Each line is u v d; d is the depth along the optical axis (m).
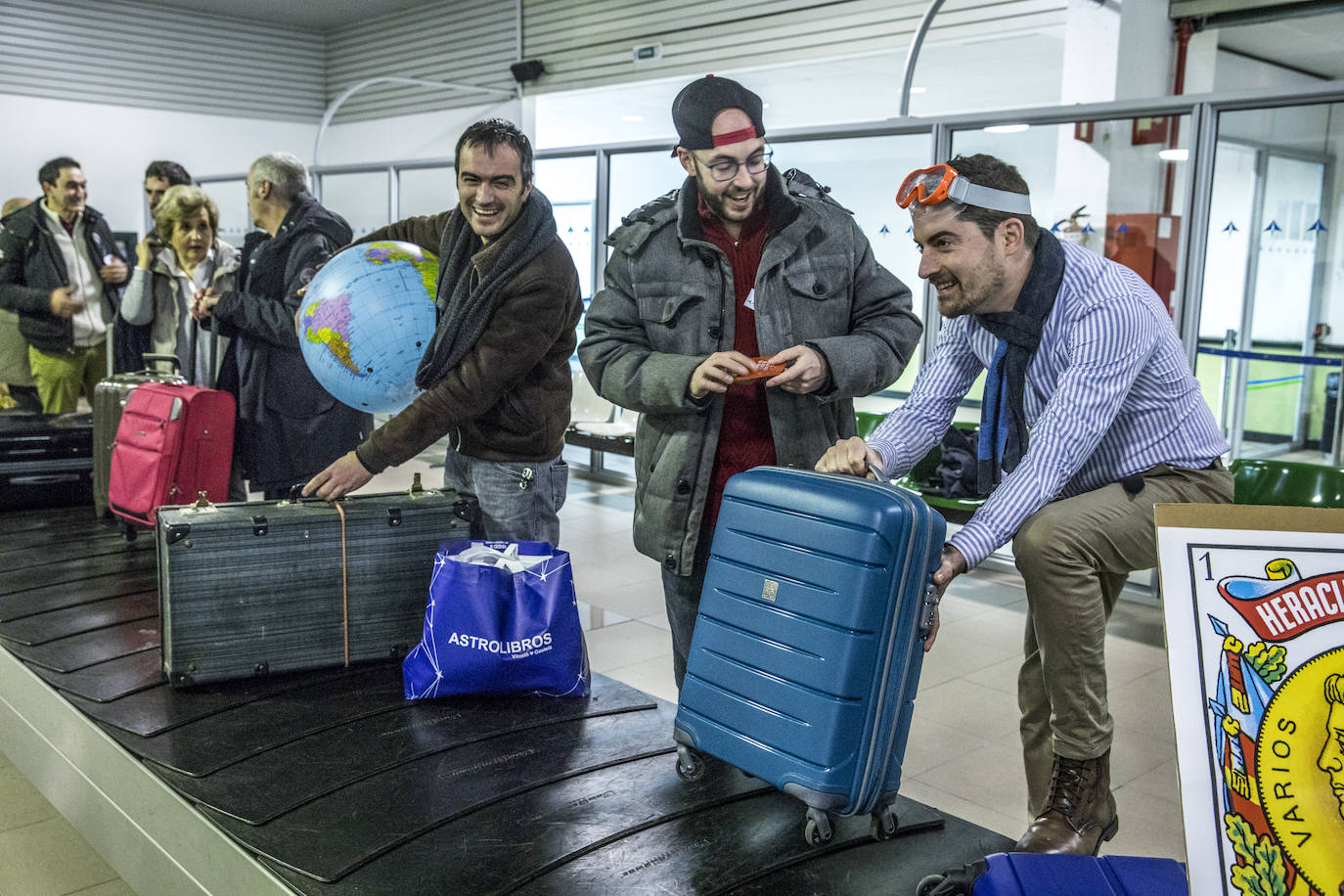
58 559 3.59
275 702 2.54
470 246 2.69
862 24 7.05
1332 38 6.04
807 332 2.26
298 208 3.50
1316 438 4.38
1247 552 1.25
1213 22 5.88
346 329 2.73
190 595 2.56
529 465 2.76
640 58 8.42
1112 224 4.84
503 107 9.64
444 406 2.56
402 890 1.78
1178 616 1.25
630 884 1.80
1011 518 1.76
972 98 7.53
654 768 2.24
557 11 9.04
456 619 2.52
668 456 2.31
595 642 4.20
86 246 5.74
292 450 3.64
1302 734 1.22
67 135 10.30
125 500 3.69
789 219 2.22
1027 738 2.15
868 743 1.76
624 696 2.62
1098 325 1.79
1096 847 1.84
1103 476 1.93
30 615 3.09
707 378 2.08
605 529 6.14
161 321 4.52
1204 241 4.50
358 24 11.12
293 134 11.64
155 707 2.49
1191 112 4.41
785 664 1.83
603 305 2.39
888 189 5.41
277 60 11.38
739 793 2.12
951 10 6.54
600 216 6.68
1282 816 1.21
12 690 2.85
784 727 1.82
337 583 2.70
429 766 2.23
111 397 3.97
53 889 2.52
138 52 10.55
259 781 2.16
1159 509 1.26
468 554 2.57
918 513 1.72
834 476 1.87
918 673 1.81
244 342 3.57
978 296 1.85
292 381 3.59
